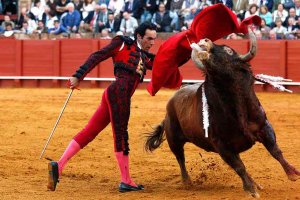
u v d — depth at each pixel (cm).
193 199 977
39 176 1181
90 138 1066
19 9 3441
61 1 3108
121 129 1055
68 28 3034
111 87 1055
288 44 2673
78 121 1906
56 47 3031
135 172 1225
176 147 1111
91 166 1284
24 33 3122
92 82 2969
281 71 2681
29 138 1625
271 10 2727
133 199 991
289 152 1402
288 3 2703
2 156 1377
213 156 1369
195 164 1290
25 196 1010
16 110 2141
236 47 2681
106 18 2958
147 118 1934
